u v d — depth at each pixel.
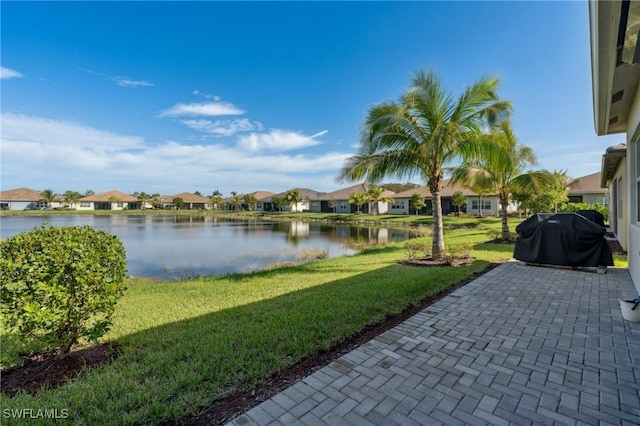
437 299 4.92
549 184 13.52
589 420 2.05
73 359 2.95
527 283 5.83
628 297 4.88
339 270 7.69
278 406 2.21
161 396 2.27
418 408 2.18
